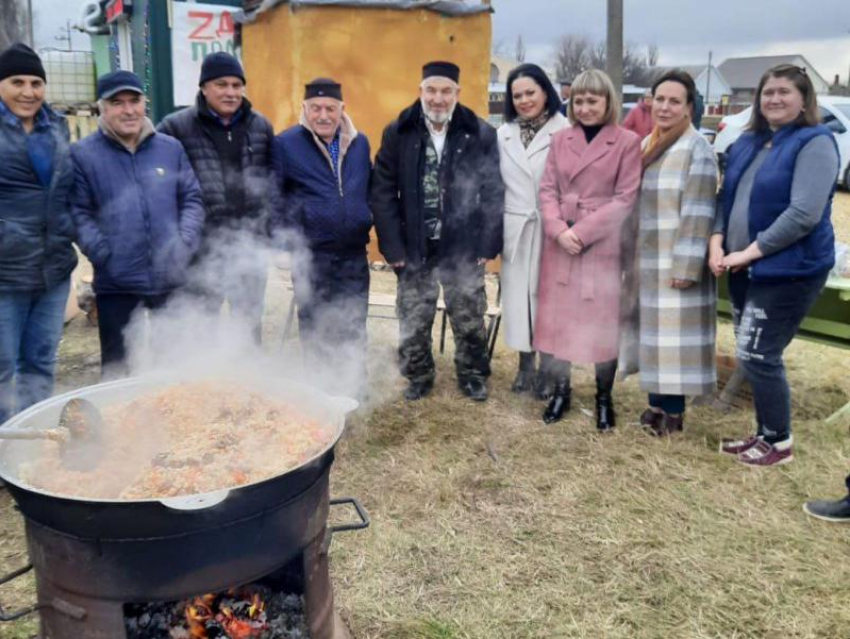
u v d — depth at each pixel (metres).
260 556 1.54
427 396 3.75
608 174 3.11
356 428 3.37
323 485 1.69
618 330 3.28
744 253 2.83
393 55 5.73
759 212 2.81
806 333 3.70
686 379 3.10
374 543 2.50
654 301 3.10
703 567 2.39
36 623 2.07
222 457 1.65
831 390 4.00
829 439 3.32
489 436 3.33
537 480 2.94
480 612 2.18
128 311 2.94
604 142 3.12
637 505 2.75
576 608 2.21
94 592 1.47
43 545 1.50
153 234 2.88
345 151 3.29
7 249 2.56
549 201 3.24
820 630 2.10
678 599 2.24
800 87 2.68
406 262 3.51
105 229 2.82
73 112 9.10
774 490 2.86
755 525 2.62
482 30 5.87
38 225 2.61
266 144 3.23
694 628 2.12
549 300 3.33
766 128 2.87
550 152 3.28
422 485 2.88
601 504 2.77
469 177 3.39
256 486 1.44
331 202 3.25
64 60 9.46
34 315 2.78
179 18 6.41
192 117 3.11
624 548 2.49
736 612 2.18
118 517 1.38
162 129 3.12
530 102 3.35
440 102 3.27
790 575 2.34
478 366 3.74
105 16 8.71
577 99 3.13
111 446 1.73
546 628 2.12
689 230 2.98
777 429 3.02
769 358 2.91
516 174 3.42
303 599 1.79
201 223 3.00
